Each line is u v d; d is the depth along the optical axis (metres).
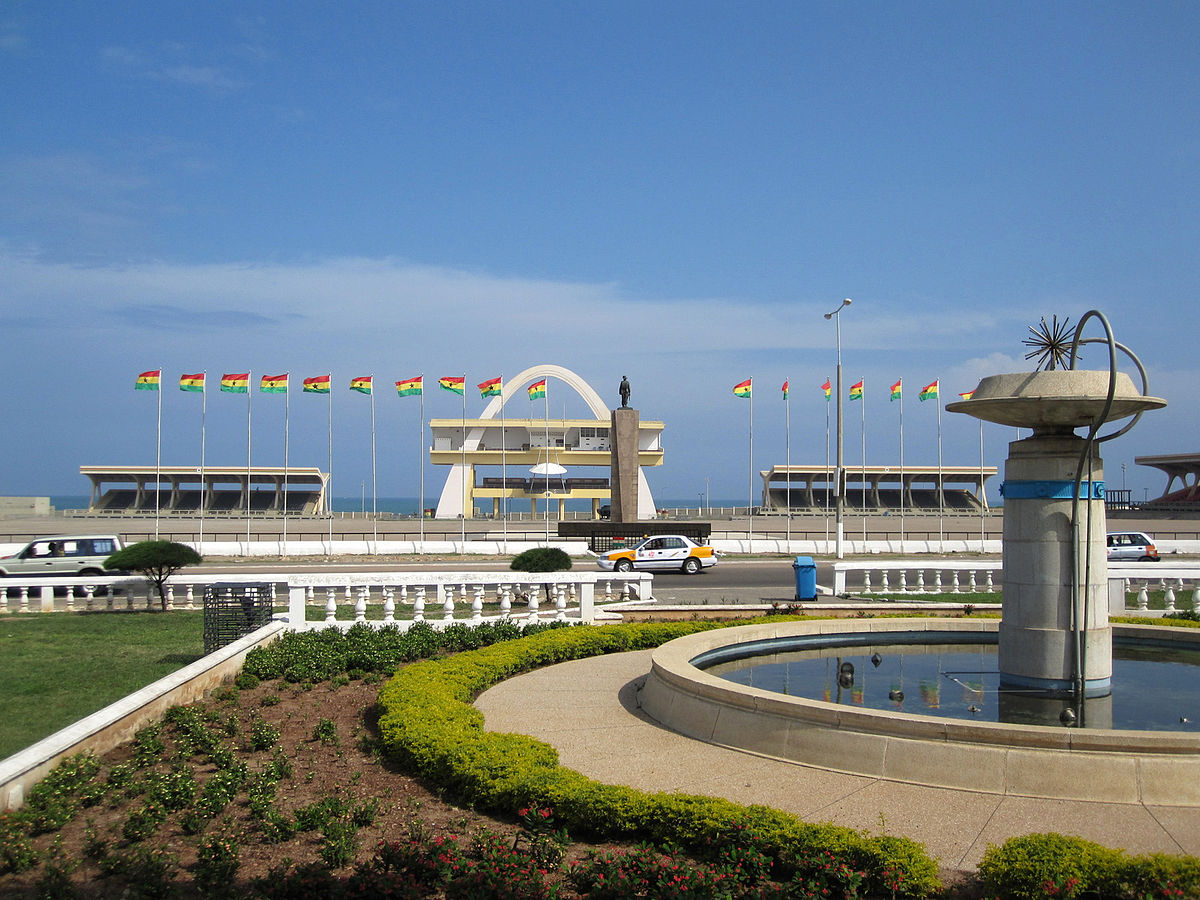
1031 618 10.59
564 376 86.81
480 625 17.41
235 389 42.25
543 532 57.12
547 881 6.50
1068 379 10.24
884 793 8.19
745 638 13.83
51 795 7.83
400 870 6.36
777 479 92.62
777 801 8.04
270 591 16.77
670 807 7.22
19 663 14.20
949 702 10.91
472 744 9.05
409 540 51.31
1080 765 7.91
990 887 6.00
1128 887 5.78
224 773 8.42
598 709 11.83
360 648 15.05
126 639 16.69
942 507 80.94
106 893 6.16
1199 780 7.75
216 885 6.25
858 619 14.98
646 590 22.12
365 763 9.60
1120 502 82.50
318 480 84.06
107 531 55.69
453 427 82.44
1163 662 12.99
